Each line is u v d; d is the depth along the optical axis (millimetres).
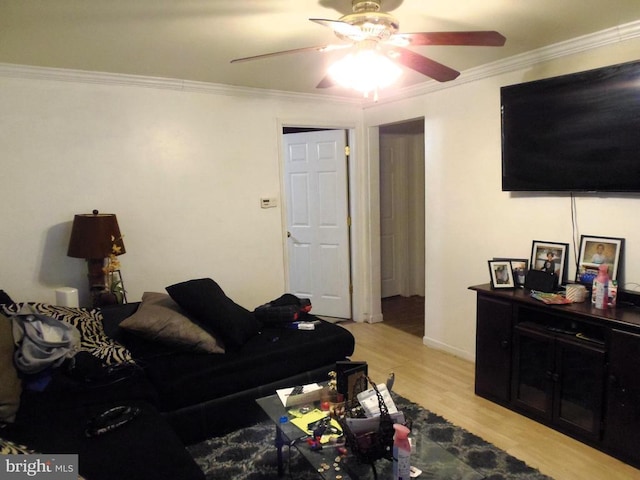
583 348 2314
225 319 2660
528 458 2252
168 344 2562
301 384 2684
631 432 2146
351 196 4500
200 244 3574
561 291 2666
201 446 2365
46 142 2945
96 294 2947
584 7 2104
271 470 2182
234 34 2344
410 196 5641
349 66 2018
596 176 2484
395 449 1535
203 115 3498
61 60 2748
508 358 2732
